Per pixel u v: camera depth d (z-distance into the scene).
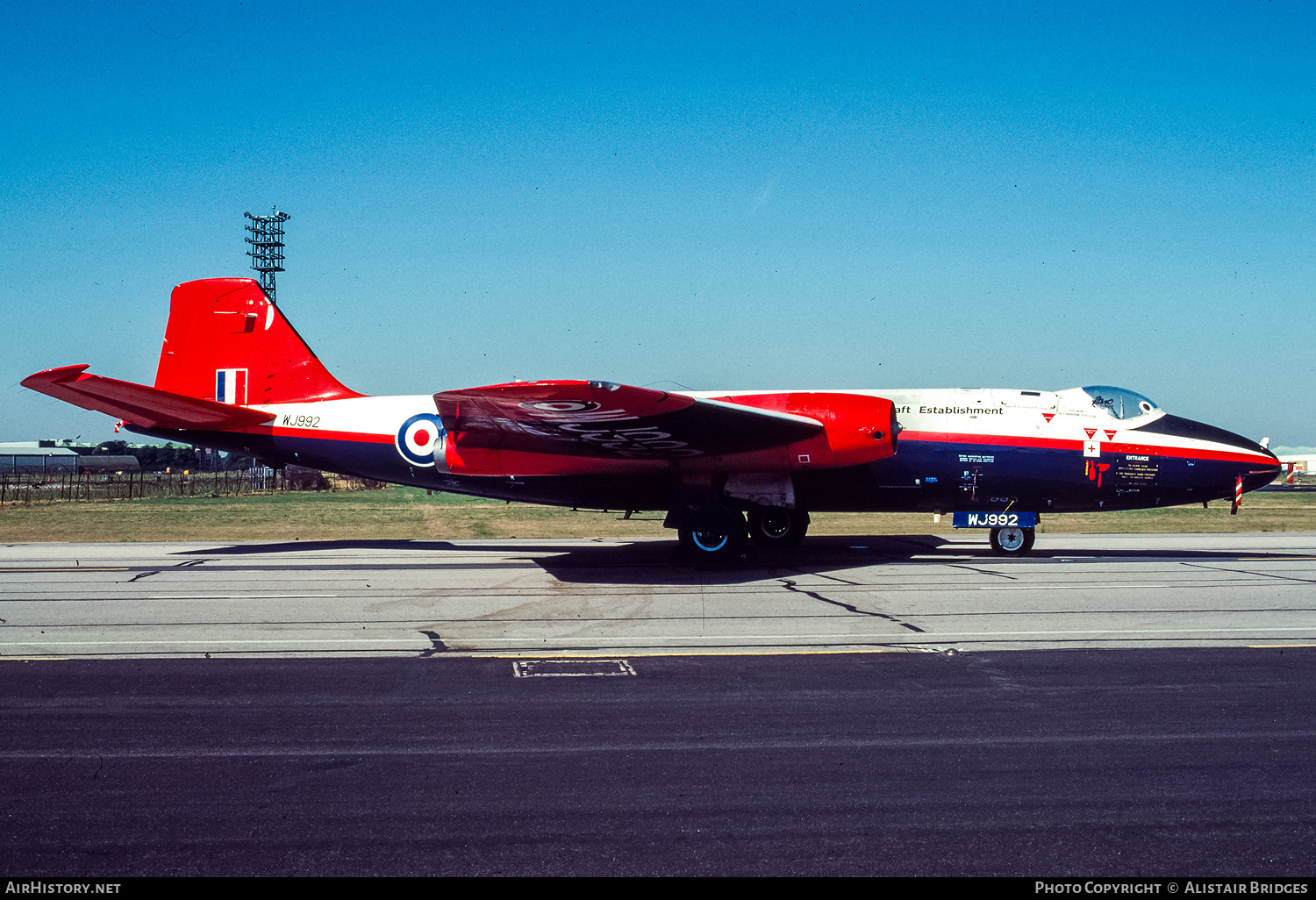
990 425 17.95
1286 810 5.46
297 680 8.39
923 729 6.94
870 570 16.30
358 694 7.91
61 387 17.91
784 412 16.83
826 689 8.05
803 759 6.30
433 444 18.92
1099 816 5.36
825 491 18.33
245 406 20.23
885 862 4.79
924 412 18.16
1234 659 9.17
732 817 5.35
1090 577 15.23
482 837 5.07
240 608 12.38
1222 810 5.45
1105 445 17.72
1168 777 5.96
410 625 11.13
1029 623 11.12
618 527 27.86
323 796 5.64
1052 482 17.88
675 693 7.94
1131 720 7.14
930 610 12.08
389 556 19.45
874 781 5.89
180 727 6.99
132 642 10.08
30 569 17.00
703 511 17.39
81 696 7.82
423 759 6.30
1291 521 30.12
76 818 5.32
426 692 7.97
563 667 8.90
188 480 64.69
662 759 6.30
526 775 6.00
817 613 11.84
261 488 59.62
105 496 45.97
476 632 10.62
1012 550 18.77
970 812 5.41
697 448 16.94
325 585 14.64
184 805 5.50
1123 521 30.05
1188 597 13.04
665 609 12.22
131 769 6.09
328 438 19.64
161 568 17.14
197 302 20.41
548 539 24.12
